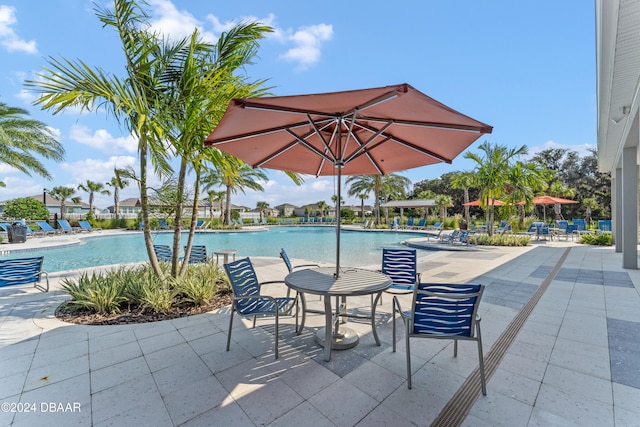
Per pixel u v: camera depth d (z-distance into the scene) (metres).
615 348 2.92
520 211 20.42
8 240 13.74
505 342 3.08
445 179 40.06
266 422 1.93
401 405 2.09
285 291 5.16
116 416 1.98
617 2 2.83
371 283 2.91
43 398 2.17
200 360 2.73
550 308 4.14
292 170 4.51
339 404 2.11
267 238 18.97
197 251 6.42
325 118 2.96
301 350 2.93
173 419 1.95
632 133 6.09
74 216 26.62
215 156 4.60
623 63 3.85
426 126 2.75
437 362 2.69
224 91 4.34
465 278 6.09
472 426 1.89
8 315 3.87
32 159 11.98
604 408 2.04
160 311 3.97
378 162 4.21
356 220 34.94
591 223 21.86
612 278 5.98
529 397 2.18
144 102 3.82
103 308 3.90
